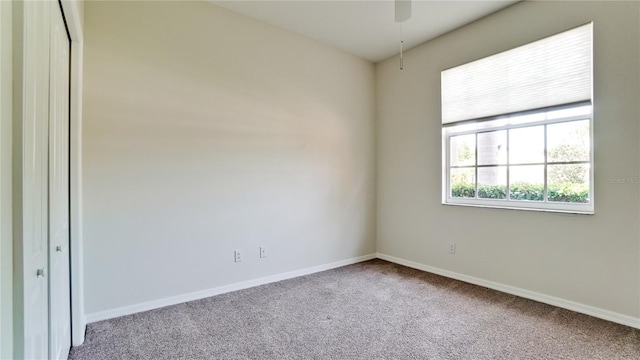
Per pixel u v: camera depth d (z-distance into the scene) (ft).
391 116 12.82
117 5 7.63
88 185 7.25
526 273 8.89
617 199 7.29
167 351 6.14
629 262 7.13
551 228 8.39
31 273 3.14
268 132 10.24
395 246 12.78
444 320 7.46
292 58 10.79
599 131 7.52
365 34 10.94
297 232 10.98
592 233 7.67
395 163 12.69
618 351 6.08
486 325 7.20
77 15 5.86
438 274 11.14
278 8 9.30
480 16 9.71
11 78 2.67
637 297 7.02
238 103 9.56
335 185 12.12
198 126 8.81
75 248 6.42
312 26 10.39
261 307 8.23
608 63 7.36
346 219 12.47
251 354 6.04
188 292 8.66
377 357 5.94
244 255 9.70
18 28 2.71
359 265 12.35
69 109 6.45
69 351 6.07
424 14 9.56
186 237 8.63
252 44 9.85
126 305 7.75
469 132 10.59
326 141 11.83
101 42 7.41
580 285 7.87
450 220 10.82
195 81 8.76
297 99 10.95
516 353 6.04
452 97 10.75
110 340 6.53
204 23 8.91
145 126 7.99
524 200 9.24
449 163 11.18
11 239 2.66
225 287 9.30
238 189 9.57
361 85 12.95
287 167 10.71
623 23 7.15
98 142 7.38
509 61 9.26
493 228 9.64
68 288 6.19
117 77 7.61
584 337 6.62
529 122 9.11
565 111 8.38
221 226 9.24
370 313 7.86
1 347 2.50
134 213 7.86
